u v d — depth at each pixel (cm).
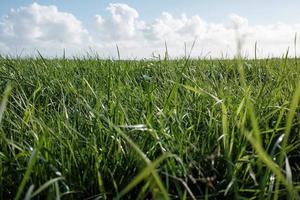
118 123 225
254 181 166
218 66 549
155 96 284
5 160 178
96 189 172
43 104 319
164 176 175
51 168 158
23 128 217
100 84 348
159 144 193
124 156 189
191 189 176
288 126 140
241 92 294
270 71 406
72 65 560
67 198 161
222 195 171
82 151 192
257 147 112
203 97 263
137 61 589
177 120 210
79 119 240
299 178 194
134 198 172
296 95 134
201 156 187
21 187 130
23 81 380
